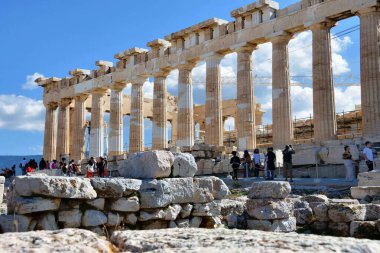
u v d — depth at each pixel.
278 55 37.94
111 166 47.09
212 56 43.09
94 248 5.07
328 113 34.50
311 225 14.65
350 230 13.20
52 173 46.97
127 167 13.05
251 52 41.16
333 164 31.61
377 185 19.75
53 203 10.07
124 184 11.16
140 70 50.41
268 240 5.24
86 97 58.97
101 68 55.62
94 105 56.28
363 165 27.67
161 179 12.23
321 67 34.94
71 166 45.66
